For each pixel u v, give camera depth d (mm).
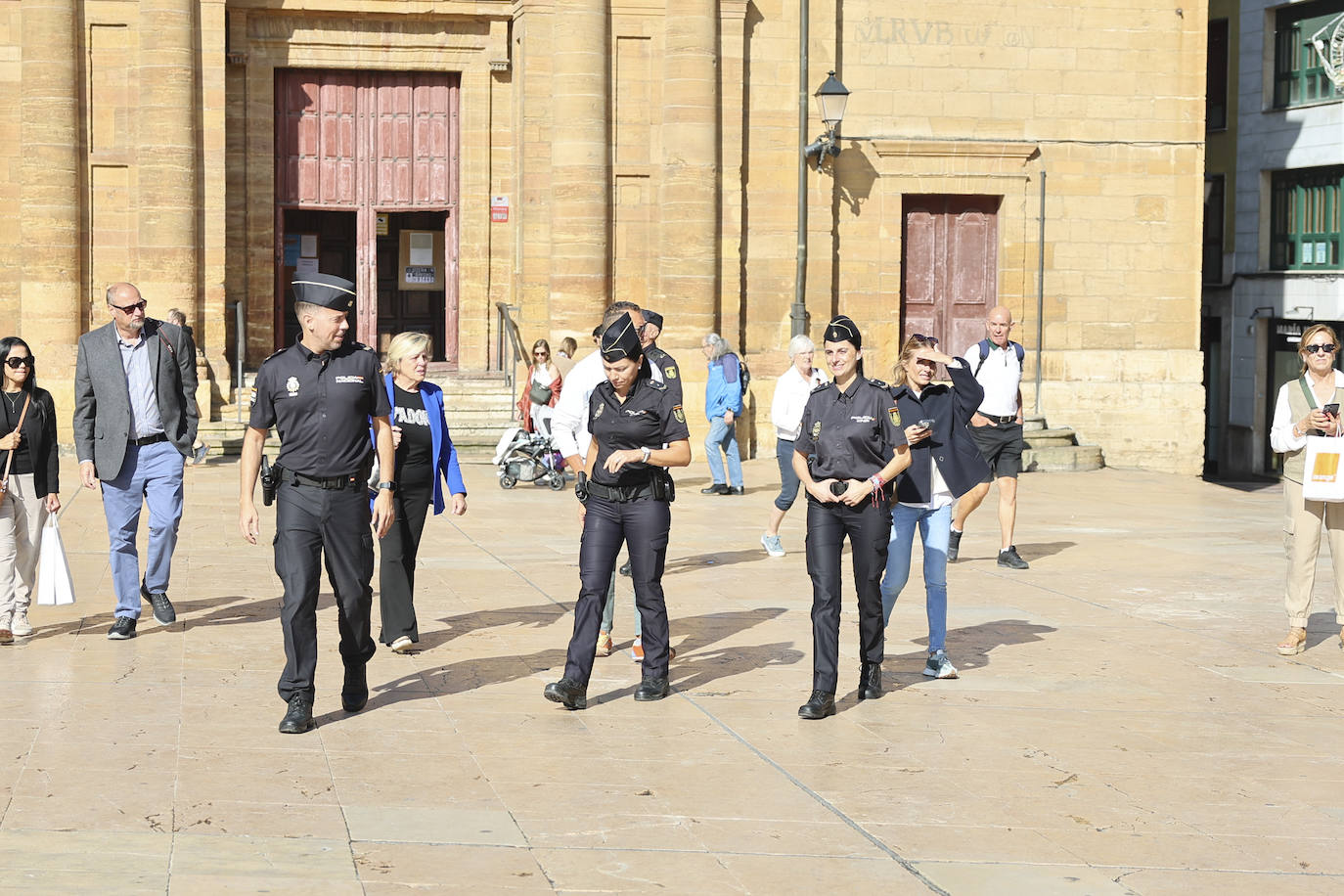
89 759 7055
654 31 23109
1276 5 33719
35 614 10664
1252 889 5719
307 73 24172
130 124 22141
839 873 5777
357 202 24438
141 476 9953
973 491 13516
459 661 9406
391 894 5414
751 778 7020
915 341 9062
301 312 7730
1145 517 17750
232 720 7836
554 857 5863
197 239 22281
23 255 21938
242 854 5789
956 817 6512
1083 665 9641
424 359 9680
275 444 21328
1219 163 35906
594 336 8633
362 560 7875
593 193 22906
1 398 9633
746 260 23641
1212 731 8086
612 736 7711
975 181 24453
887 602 9125
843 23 23922
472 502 17688
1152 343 25203
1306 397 10078
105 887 5375
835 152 23094
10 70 22062
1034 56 24562
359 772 6957
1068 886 5691
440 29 24141
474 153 24344
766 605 11492
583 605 8258
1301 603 10125
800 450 8398
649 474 8344
